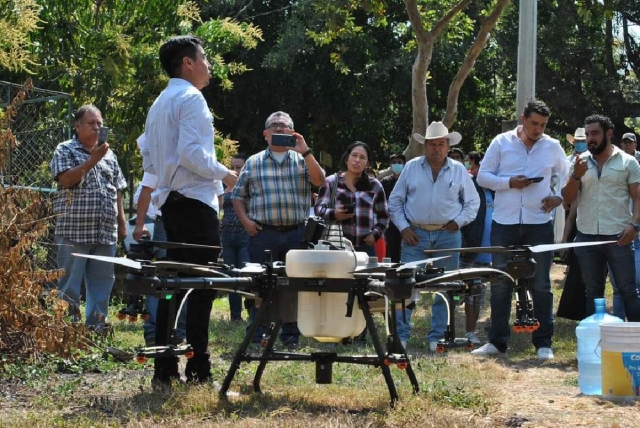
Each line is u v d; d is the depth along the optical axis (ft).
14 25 39.70
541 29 96.84
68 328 24.75
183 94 21.24
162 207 21.62
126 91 52.19
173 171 21.27
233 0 92.58
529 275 18.78
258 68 95.30
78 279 29.32
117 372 24.59
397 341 19.84
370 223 31.58
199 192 21.33
